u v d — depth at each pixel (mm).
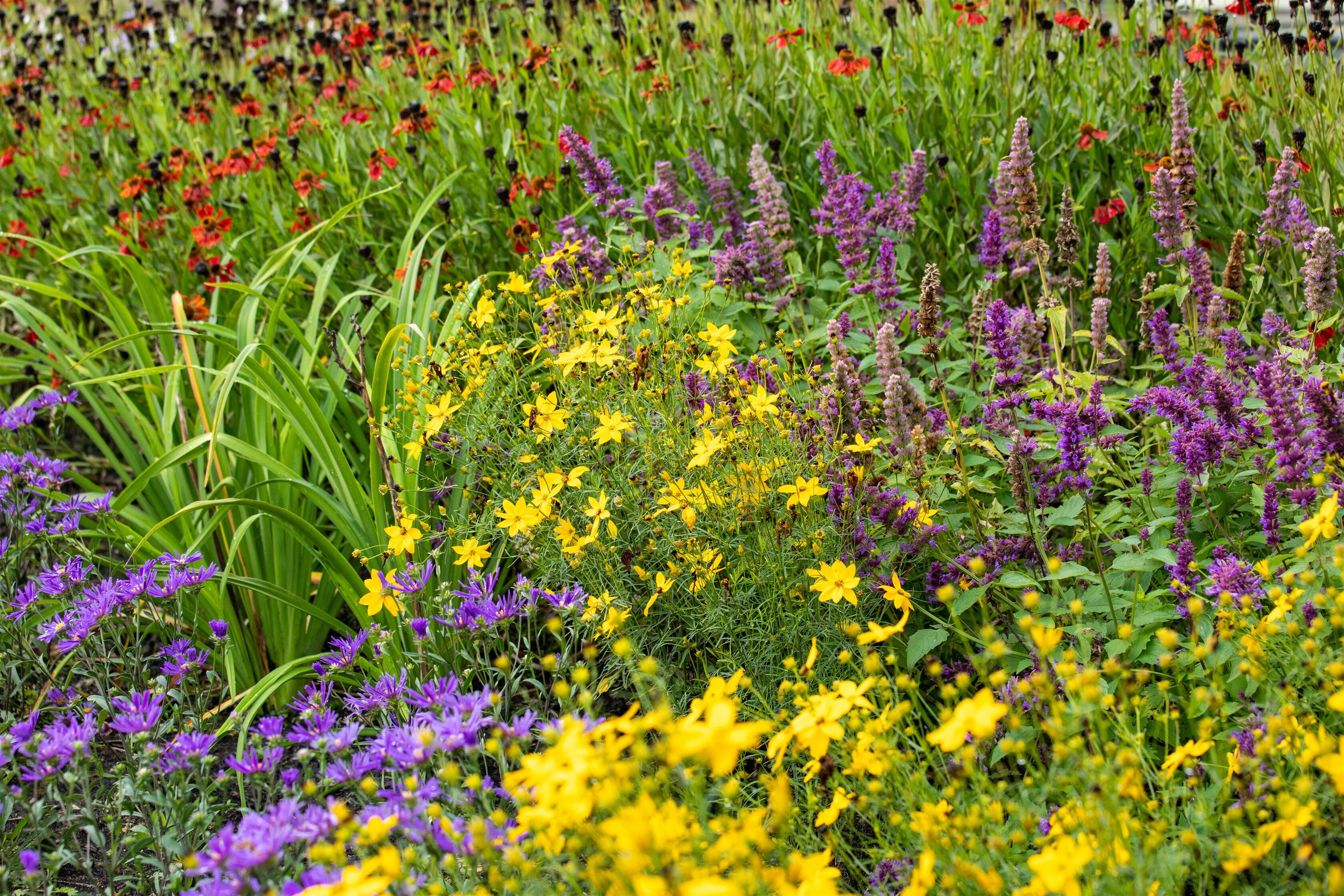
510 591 3076
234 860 1487
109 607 2295
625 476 2609
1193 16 4438
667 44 4859
